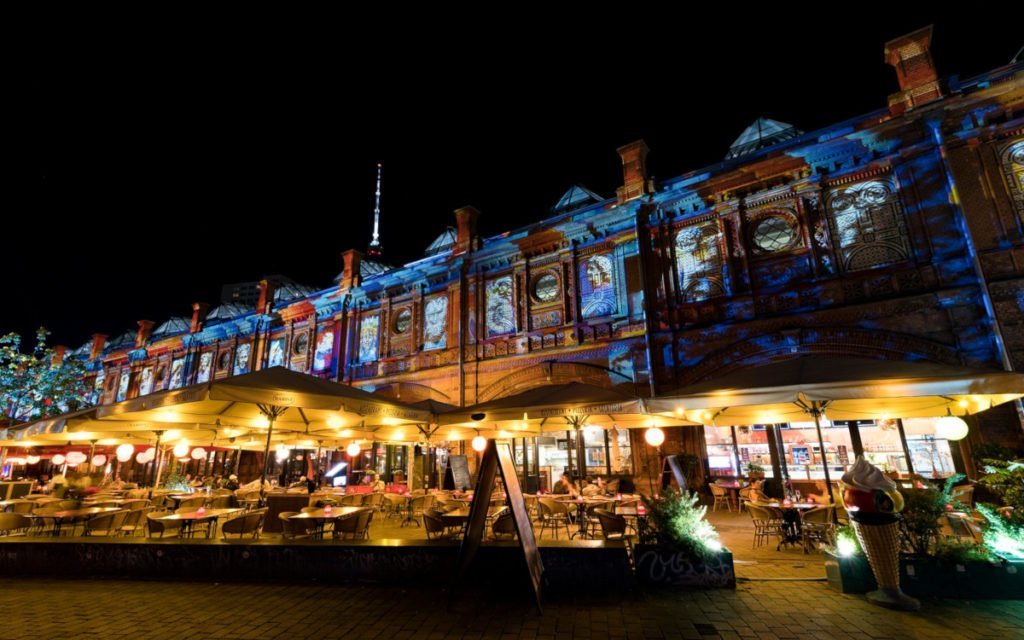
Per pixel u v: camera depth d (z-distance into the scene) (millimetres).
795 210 14445
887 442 13641
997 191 12172
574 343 16781
